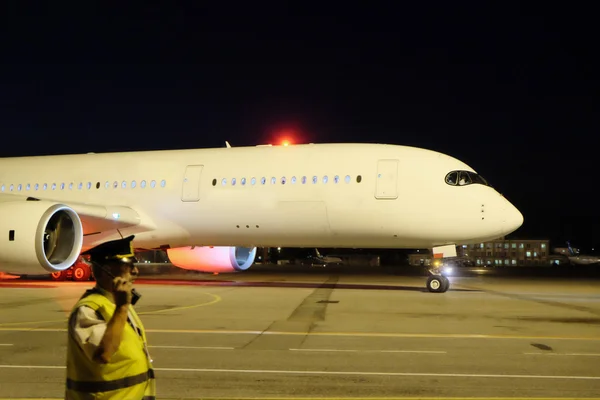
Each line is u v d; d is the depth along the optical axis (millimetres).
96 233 20062
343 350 8797
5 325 11047
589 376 7258
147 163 20531
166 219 19797
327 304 14797
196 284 22016
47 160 22031
